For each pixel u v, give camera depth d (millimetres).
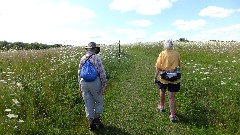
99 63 2820
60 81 4227
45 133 2652
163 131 2928
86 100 2842
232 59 7438
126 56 9148
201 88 4004
